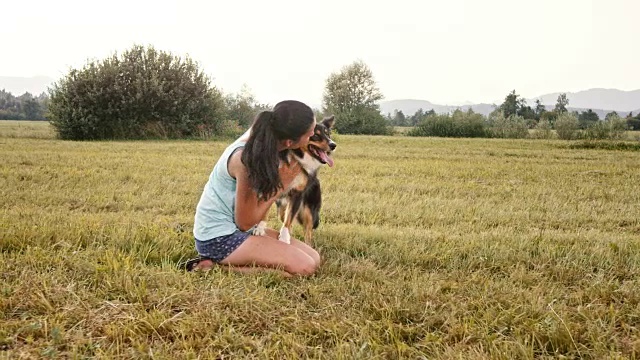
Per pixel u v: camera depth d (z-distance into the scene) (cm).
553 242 577
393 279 442
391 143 2855
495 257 504
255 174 392
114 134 2909
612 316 364
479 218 744
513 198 923
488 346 319
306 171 502
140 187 923
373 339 326
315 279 432
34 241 493
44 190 858
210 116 3148
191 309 362
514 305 381
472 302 385
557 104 10062
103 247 486
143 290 381
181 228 594
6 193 814
